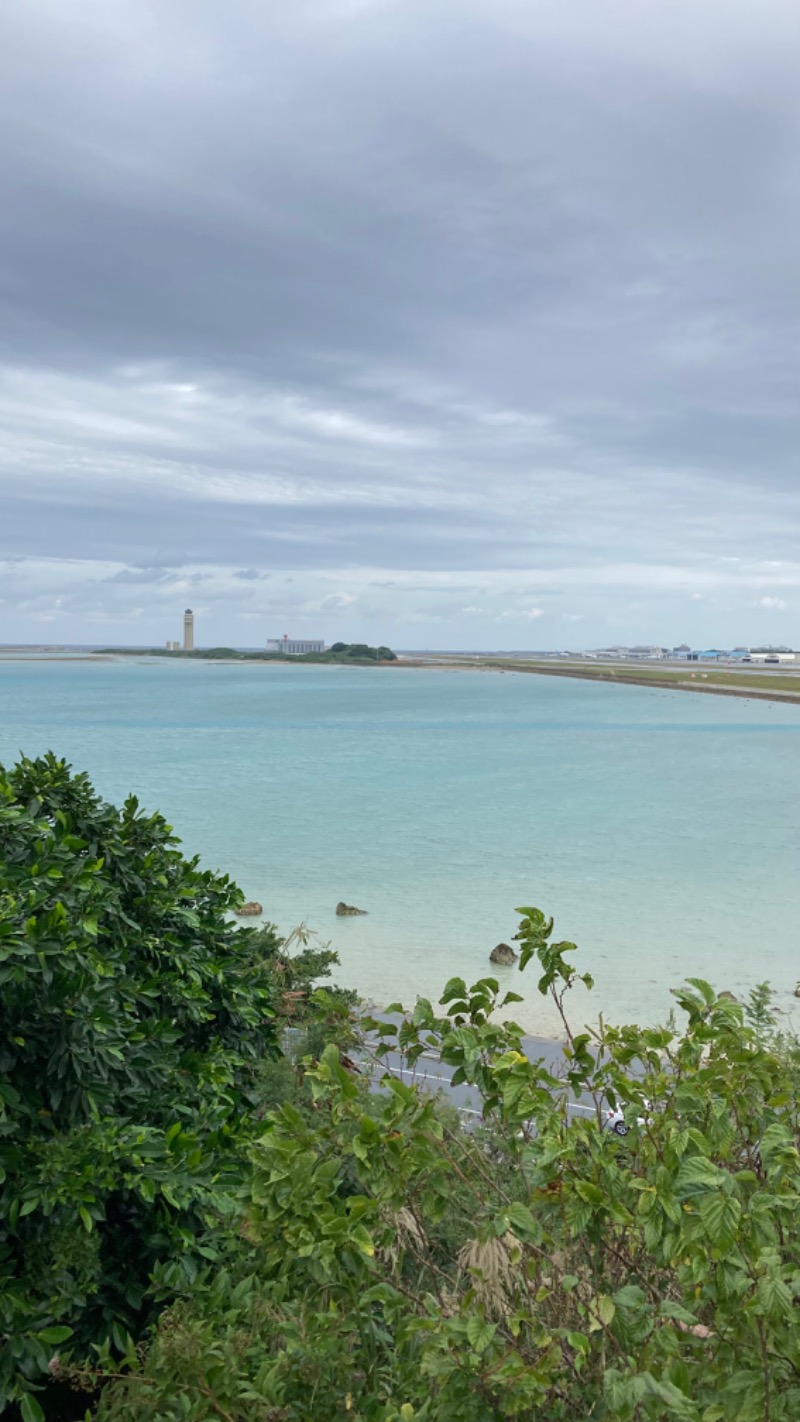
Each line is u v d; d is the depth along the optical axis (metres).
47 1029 6.56
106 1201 6.74
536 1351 4.01
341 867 54.97
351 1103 4.47
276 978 14.61
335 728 163.00
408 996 31.19
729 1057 4.54
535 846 62.44
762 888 49.84
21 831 8.14
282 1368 4.24
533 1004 30.59
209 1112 7.71
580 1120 4.11
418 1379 4.07
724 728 167.00
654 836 66.75
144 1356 5.65
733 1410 3.38
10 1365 5.67
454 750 130.00
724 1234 3.39
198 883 10.05
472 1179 5.54
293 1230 4.16
